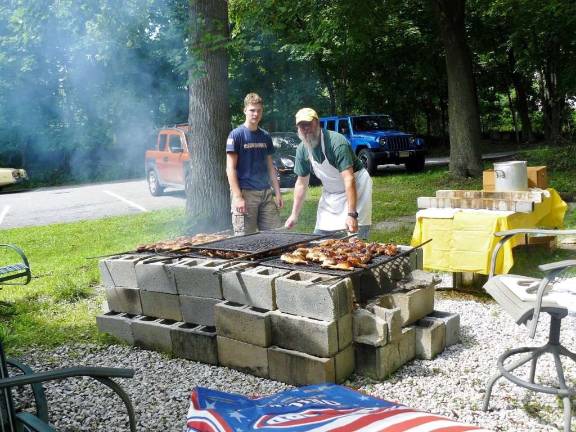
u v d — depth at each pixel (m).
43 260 8.73
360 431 1.98
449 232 5.49
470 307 5.07
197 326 4.23
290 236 4.83
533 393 3.38
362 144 18.38
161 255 4.60
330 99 27.16
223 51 8.29
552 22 17.22
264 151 5.66
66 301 6.12
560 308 2.68
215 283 4.02
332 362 3.48
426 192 13.45
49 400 3.67
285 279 3.66
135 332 4.51
